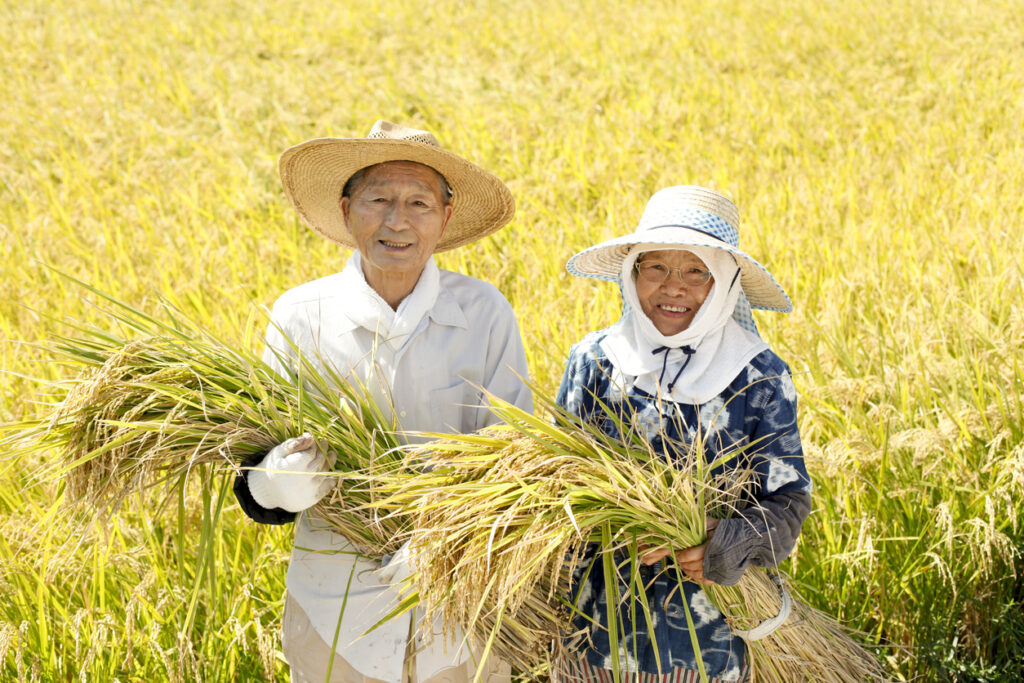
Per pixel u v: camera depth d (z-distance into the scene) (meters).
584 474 2.24
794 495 2.37
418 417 2.64
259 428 2.41
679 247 2.34
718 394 2.39
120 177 8.54
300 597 2.59
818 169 7.94
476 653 2.51
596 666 2.44
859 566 3.22
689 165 8.00
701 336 2.39
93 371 2.42
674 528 2.26
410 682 2.64
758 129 9.29
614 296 5.11
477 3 16.28
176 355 2.44
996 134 8.59
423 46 13.41
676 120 9.66
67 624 2.93
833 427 3.79
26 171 8.61
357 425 2.47
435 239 2.59
